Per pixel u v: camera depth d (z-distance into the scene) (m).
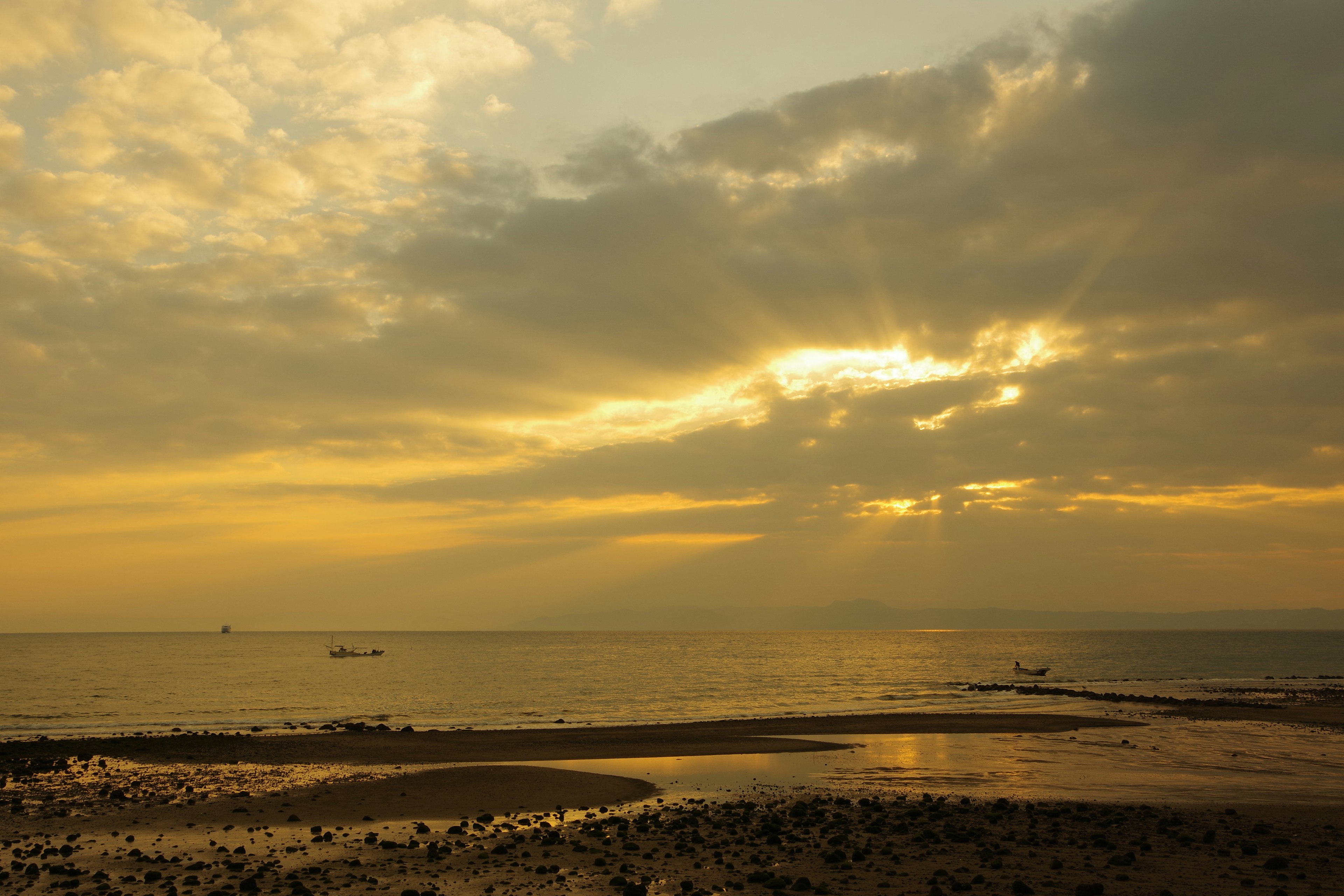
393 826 20.47
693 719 56.41
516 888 14.13
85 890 13.95
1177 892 13.88
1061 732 44.78
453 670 125.06
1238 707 63.12
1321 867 15.71
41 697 76.00
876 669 134.88
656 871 15.41
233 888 14.12
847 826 20.31
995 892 13.85
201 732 48.06
